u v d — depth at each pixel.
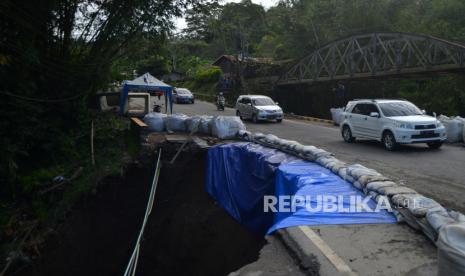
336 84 27.56
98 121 16.30
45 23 11.95
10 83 11.26
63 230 10.84
